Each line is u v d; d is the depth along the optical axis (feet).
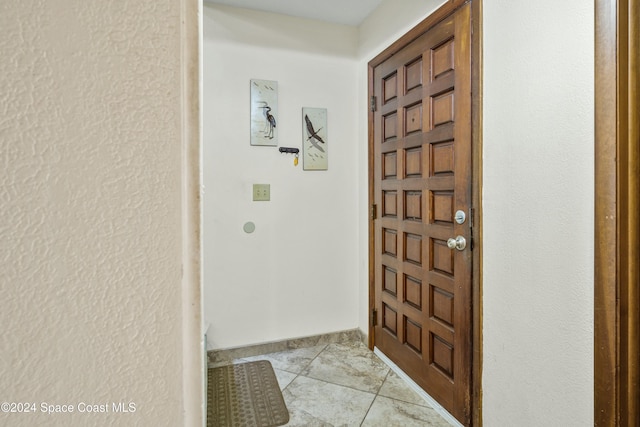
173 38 1.18
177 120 1.19
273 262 8.00
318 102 8.23
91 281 1.13
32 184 1.07
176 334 1.22
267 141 7.80
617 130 3.23
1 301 1.07
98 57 1.11
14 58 1.05
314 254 8.33
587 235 3.51
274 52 7.82
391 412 5.81
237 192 7.66
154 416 1.21
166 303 1.21
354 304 8.70
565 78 3.69
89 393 1.15
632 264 3.24
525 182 4.17
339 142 8.45
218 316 7.62
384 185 7.43
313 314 8.37
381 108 7.49
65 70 1.08
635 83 3.21
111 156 1.13
